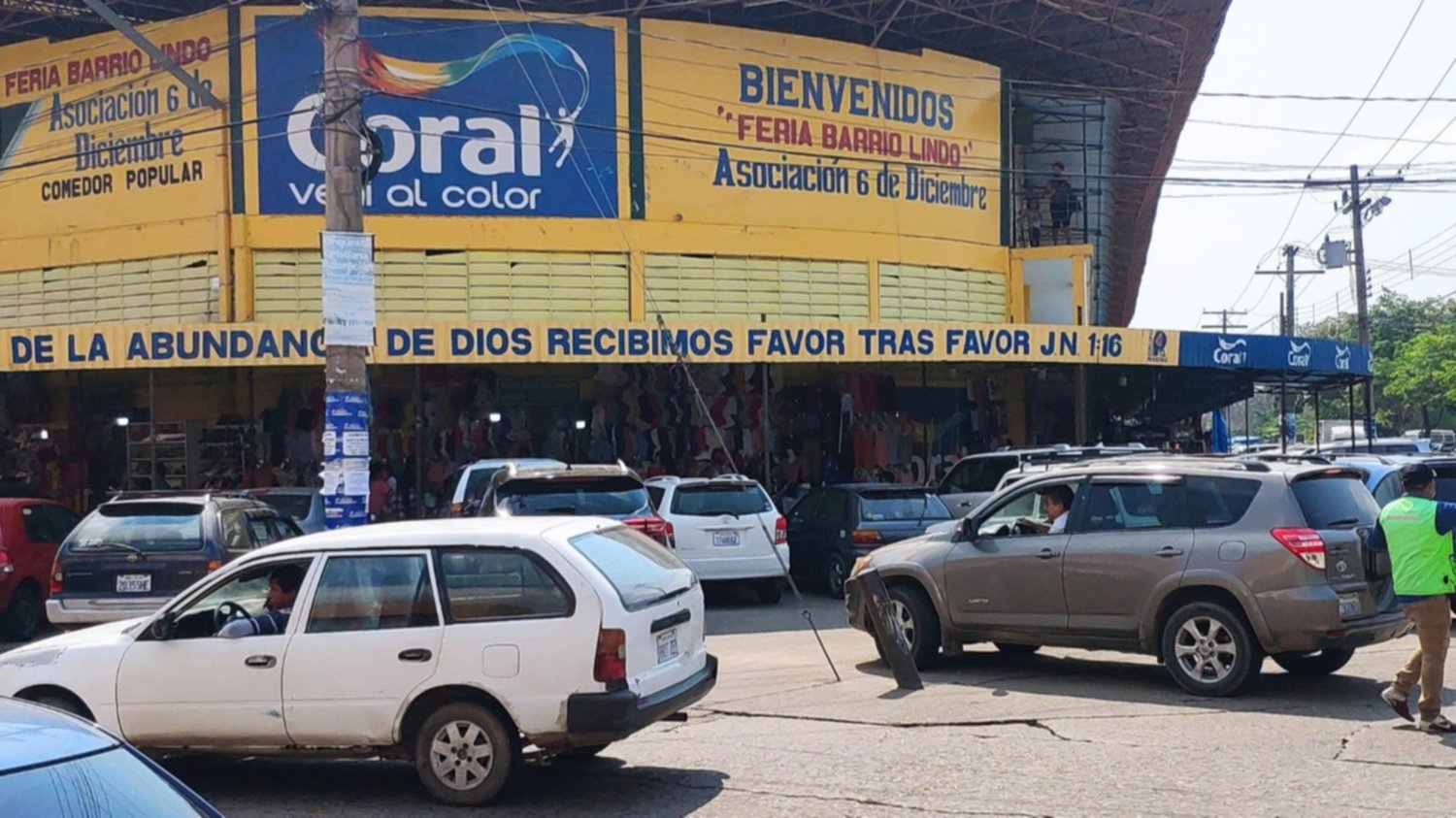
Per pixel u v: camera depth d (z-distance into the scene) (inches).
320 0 527.2
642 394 976.3
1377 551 350.9
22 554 589.0
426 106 898.1
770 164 965.2
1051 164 1194.0
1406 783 285.4
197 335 780.0
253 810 296.0
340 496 520.4
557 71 916.0
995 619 426.9
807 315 972.6
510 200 909.8
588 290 920.3
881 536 687.1
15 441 993.5
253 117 890.7
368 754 297.0
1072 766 308.2
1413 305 2960.1
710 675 324.8
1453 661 436.1
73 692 306.5
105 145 936.9
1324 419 3181.6
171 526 506.9
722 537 652.7
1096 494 414.3
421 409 823.1
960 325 875.4
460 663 289.3
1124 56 1106.1
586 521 315.6
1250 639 375.2
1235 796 278.4
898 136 1013.2
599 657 283.4
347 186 527.5
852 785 298.2
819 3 953.5
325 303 520.7
